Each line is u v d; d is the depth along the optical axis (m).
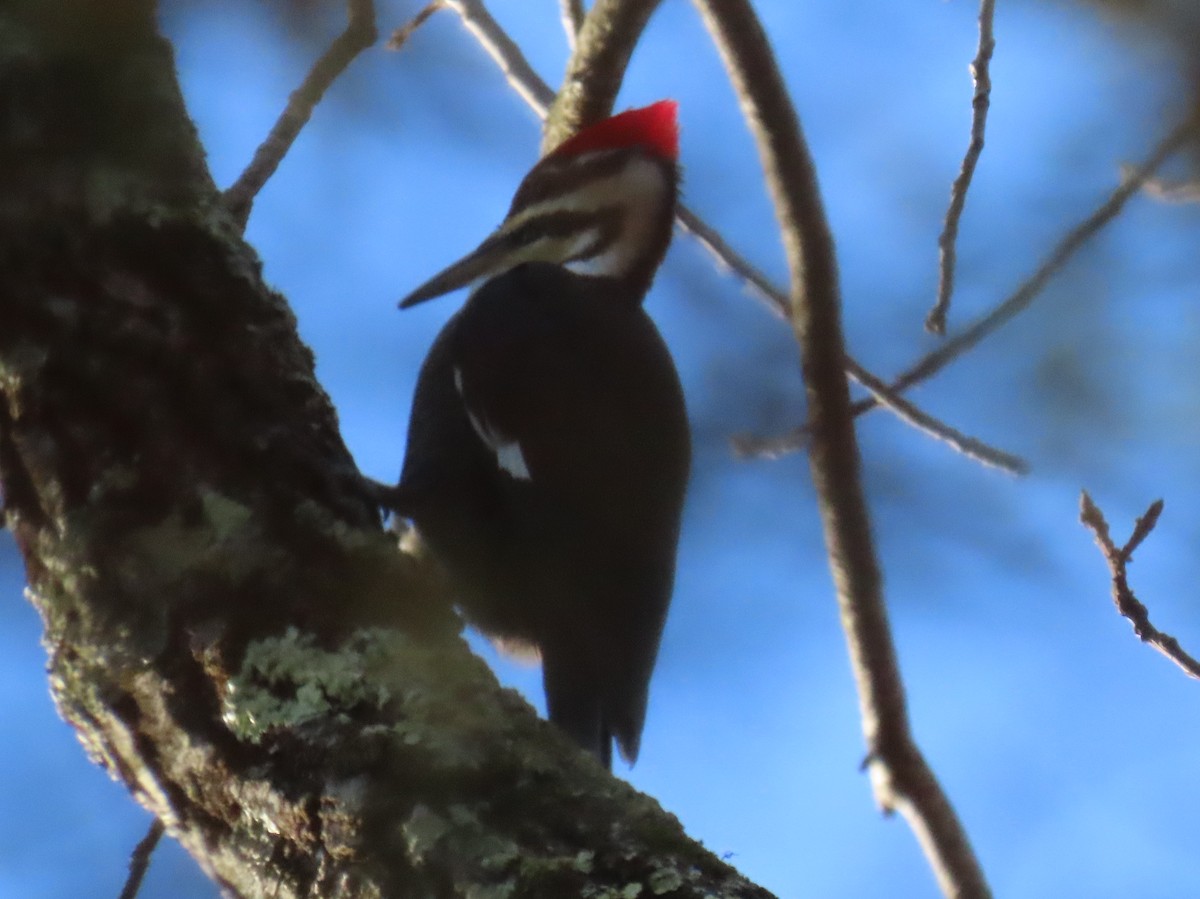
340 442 5.81
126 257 5.57
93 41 5.43
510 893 4.11
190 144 5.89
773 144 6.80
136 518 5.20
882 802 7.38
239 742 4.69
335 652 4.82
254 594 4.99
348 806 4.37
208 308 5.66
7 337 5.40
